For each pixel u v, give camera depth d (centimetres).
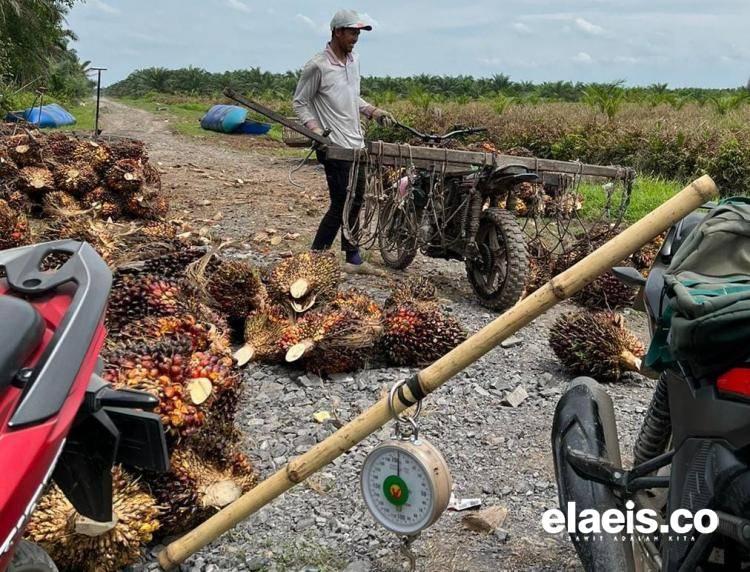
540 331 632
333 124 726
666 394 291
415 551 318
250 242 843
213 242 775
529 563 314
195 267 500
